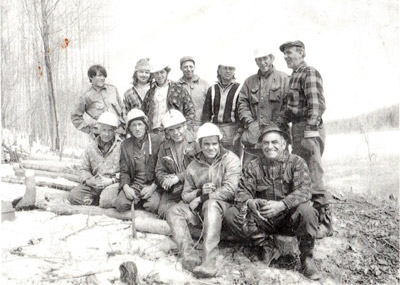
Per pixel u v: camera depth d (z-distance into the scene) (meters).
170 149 3.76
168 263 3.33
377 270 3.43
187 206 3.49
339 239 3.72
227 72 4.22
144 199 3.84
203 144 3.48
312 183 3.69
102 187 3.94
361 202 4.28
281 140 3.34
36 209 3.99
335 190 4.45
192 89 4.32
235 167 3.49
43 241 3.45
